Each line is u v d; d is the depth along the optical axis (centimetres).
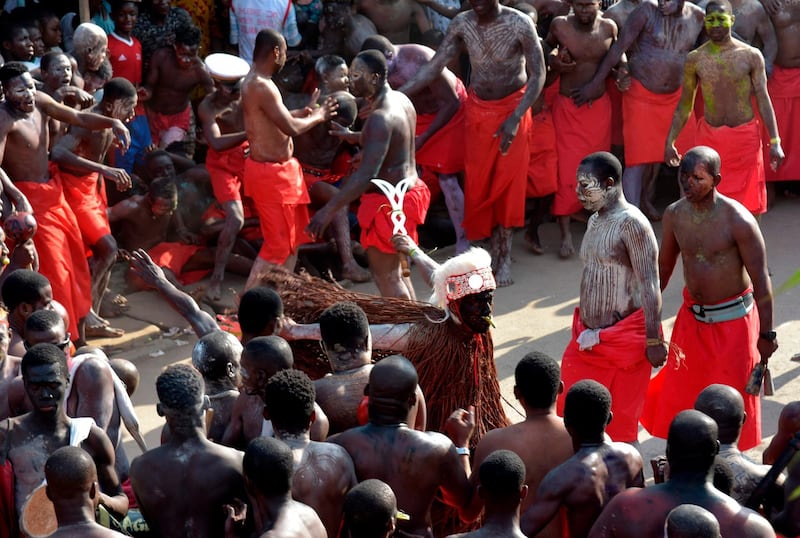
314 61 1230
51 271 880
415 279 1097
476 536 459
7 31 1067
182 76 1180
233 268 1069
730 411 546
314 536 451
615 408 704
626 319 695
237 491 490
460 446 559
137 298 1022
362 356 571
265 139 947
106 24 1177
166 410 490
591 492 500
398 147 897
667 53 1105
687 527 410
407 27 1297
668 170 1323
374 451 510
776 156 992
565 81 1116
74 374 583
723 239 703
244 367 552
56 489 444
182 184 1073
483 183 1066
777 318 966
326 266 1101
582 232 1204
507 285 1071
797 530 523
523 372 539
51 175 893
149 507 493
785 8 1167
